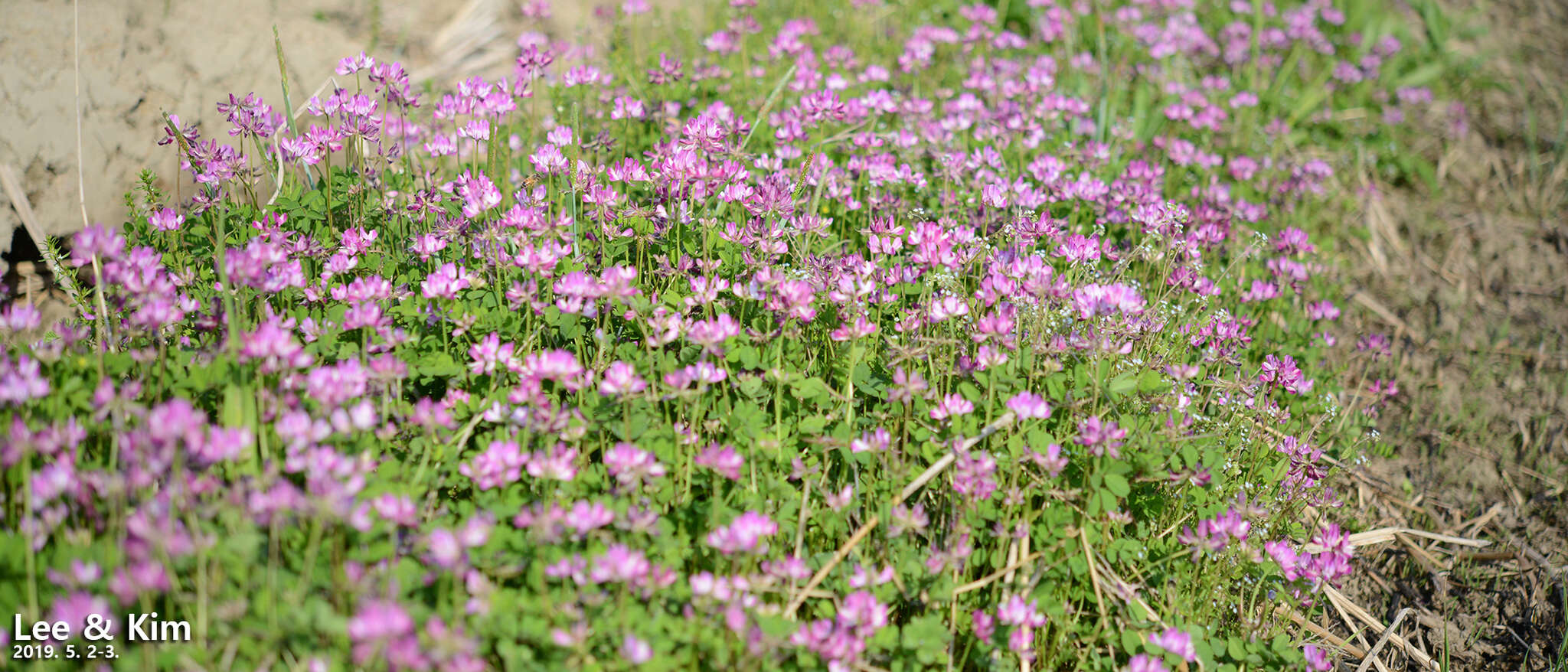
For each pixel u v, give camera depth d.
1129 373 3.21
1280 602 3.26
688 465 2.83
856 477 2.91
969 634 2.77
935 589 2.67
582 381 2.87
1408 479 4.33
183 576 2.33
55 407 2.53
